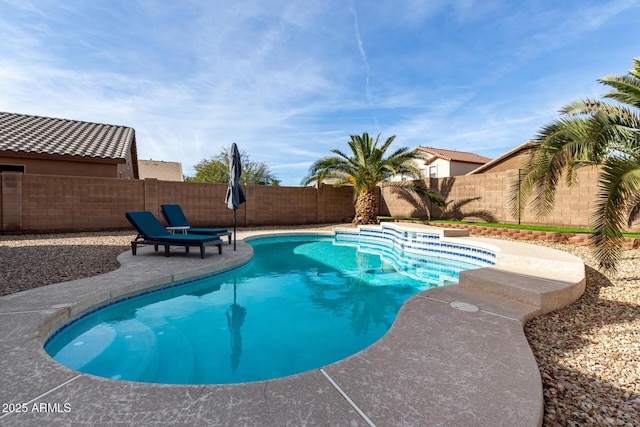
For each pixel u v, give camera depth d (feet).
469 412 6.18
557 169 16.57
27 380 7.16
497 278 15.28
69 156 40.32
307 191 55.67
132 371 9.93
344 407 6.28
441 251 30.48
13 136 41.86
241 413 6.07
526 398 6.66
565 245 29.09
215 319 14.49
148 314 14.88
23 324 10.36
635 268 20.06
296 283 20.81
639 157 16.96
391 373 7.56
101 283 15.67
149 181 41.78
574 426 6.48
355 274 23.40
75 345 11.51
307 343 12.26
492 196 42.63
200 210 45.78
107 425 5.72
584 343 10.29
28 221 35.40
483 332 10.02
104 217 39.22
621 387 7.89
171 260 22.25
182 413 6.06
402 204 55.16
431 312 11.82
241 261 24.07
